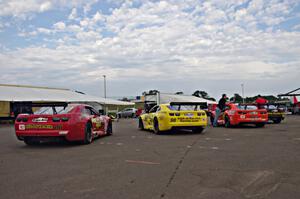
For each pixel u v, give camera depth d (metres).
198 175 4.94
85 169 5.52
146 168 5.53
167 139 10.17
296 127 14.58
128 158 6.57
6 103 30.23
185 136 11.11
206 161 6.08
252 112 14.38
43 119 8.48
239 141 9.21
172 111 11.62
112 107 56.31
